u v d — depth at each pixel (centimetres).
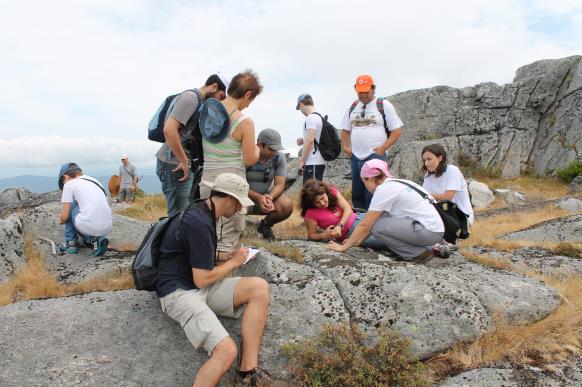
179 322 386
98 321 419
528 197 1809
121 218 791
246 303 393
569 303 501
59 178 660
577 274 617
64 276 580
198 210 373
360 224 550
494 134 2144
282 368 396
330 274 488
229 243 454
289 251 543
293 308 439
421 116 2250
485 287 488
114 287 527
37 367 377
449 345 427
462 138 2156
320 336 412
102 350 395
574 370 402
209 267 371
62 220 633
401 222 543
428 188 666
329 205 629
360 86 707
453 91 2245
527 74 2316
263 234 687
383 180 575
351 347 402
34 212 720
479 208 1666
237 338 412
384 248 596
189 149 528
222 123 475
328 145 795
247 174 654
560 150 2014
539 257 690
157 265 388
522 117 2155
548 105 2145
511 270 596
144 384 375
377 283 467
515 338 442
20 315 424
